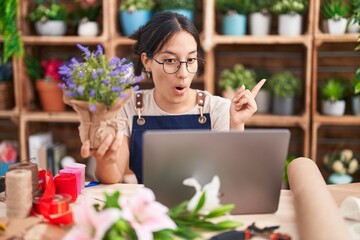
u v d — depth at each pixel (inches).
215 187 44.5
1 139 141.6
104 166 58.6
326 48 129.3
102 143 51.1
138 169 74.4
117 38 121.3
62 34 124.8
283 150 47.4
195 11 128.7
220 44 132.2
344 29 115.6
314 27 116.3
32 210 50.4
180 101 70.8
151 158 45.6
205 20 118.0
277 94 119.7
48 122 139.8
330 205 43.9
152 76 72.2
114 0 121.6
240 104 66.2
